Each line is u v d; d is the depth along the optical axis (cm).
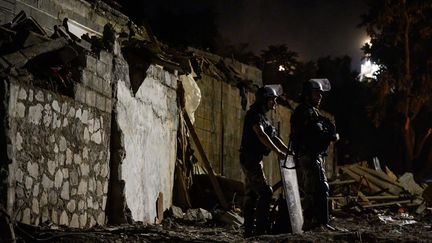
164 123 1181
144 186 1042
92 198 838
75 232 668
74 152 781
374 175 1852
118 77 936
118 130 912
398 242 673
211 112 1689
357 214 1569
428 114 3925
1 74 635
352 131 4325
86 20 1223
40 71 739
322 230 773
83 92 811
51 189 716
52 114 721
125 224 889
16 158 636
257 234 774
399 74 3750
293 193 789
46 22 1088
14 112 635
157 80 1139
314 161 792
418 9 3662
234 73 2064
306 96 817
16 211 629
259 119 772
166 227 964
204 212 1220
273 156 2127
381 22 3750
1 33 730
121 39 1093
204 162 1348
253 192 778
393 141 4119
